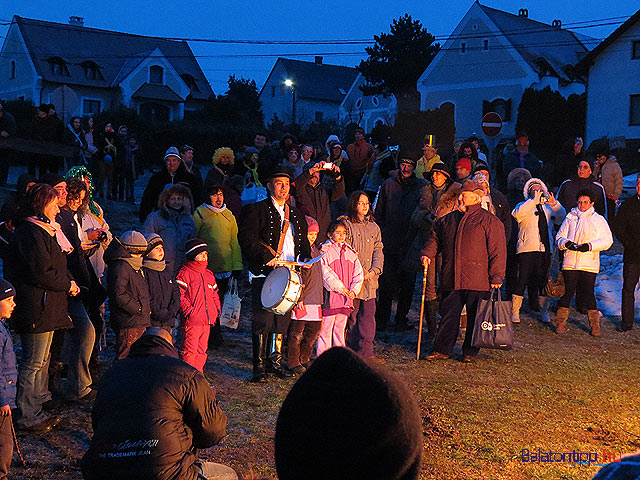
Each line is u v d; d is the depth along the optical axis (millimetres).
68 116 18969
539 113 36375
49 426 5828
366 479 1114
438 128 40500
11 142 16000
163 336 4117
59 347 6578
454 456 5695
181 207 8266
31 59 53875
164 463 3666
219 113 47969
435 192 9656
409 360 8602
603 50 36938
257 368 7477
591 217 10164
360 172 13633
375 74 51844
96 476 3664
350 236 8227
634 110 36375
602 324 10875
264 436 5977
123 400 3760
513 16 48969
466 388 7551
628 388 7816
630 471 1223
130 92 55500
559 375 8219
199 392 3902
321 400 1122
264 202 7520
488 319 8430
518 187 11836
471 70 47312
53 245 5715
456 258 8547
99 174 18750
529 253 10516
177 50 60250
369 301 8398
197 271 6930
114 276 6152
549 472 5449
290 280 7105
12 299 4836
